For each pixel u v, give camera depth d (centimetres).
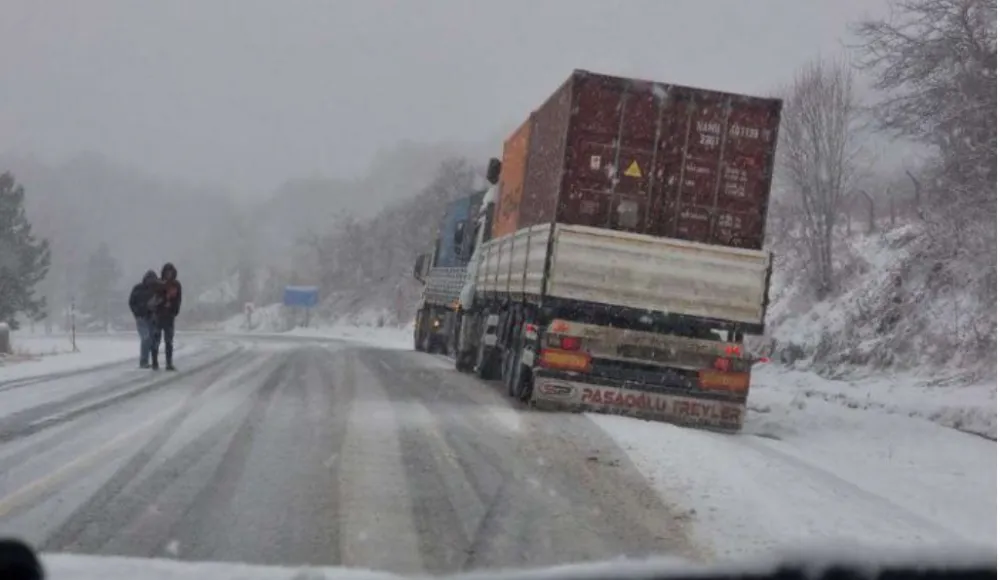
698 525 812
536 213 1636
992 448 1382
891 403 1858
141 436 1122
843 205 3098
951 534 820
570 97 1450
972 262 1947
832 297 2788
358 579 611
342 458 1022
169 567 627
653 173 1458
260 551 696
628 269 1434
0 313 4894
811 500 924
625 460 1074
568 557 706
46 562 629
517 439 1187
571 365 1439
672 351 1446
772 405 1858
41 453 1015
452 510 831
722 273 1437
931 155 2198
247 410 1354
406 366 2398
